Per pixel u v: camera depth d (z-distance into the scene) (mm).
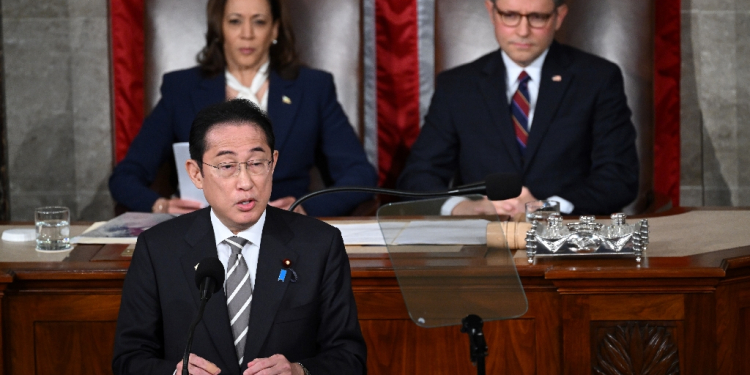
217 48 14625
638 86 15320
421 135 14836
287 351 6965
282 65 14727
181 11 15422
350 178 14273
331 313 7160
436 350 8477
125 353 6969
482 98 14516
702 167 17922
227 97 14617
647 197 14891
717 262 8195
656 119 16844
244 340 6969
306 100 14633
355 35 15492
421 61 17250
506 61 14633
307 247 7160
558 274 8047
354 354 7059
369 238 9594
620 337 8141
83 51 17703
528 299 8336
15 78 17672
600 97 14234
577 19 15414
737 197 17922
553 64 14438
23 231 10047
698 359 8148
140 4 16766
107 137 17906
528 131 14422
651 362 8148
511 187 7840
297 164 14477
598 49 15391
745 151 17812
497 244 7773
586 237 8531
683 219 10570
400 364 8523
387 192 8250
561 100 14250
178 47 15406
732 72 17641
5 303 8367
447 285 7164
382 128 17312
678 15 16578
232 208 6824
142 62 16875
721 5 17484
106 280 8367
